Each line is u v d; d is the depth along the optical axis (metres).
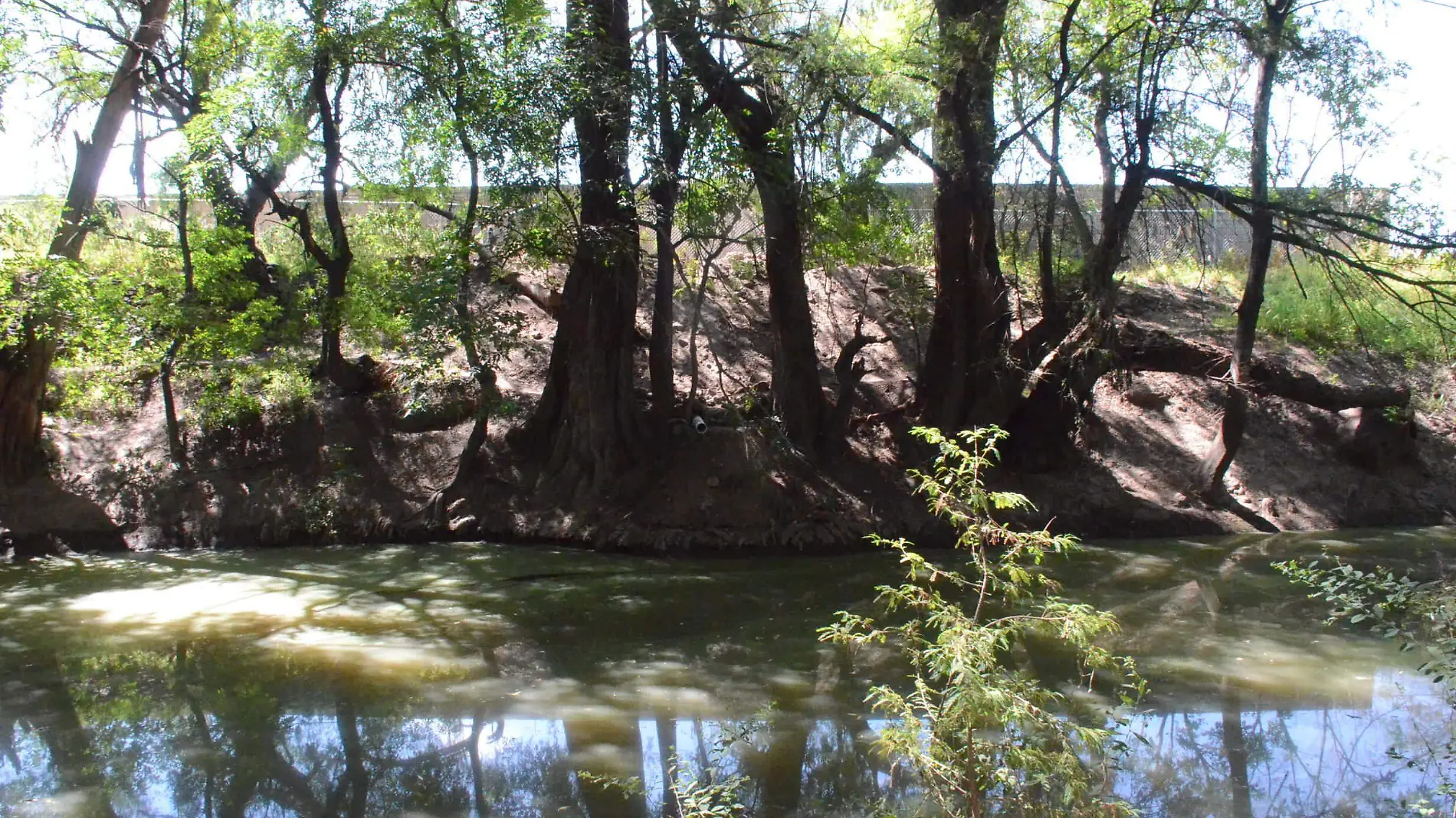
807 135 18.09
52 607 13.96
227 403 19.02
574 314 19.20
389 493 18.86
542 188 16.72
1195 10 17.03
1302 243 18.09
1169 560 17.09
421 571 16.28
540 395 20.62
